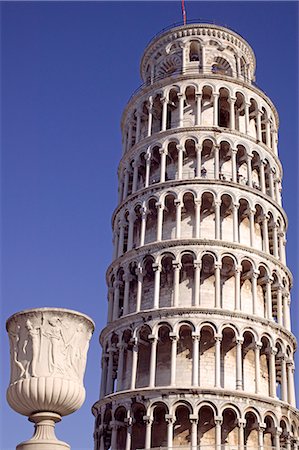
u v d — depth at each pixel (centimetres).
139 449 4838
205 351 5259
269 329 5403
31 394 2008
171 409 4888
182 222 5822
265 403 5056
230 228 5822
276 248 5988
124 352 5516
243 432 4859
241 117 6450
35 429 2039
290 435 5181
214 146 6050
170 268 5634
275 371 5641
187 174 6050
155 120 6625
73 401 2061
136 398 5041
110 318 5850
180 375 5159
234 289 5519
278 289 5759
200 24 6969
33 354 2078
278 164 6550
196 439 4769
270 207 6044
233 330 5250
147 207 5931
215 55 6900
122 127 7075
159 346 5353
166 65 7012
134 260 5731
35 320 2120
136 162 6325
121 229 6153
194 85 6362
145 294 5653
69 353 2117
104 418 5291
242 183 6066
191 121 6328
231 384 5153
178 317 5247
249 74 7275
